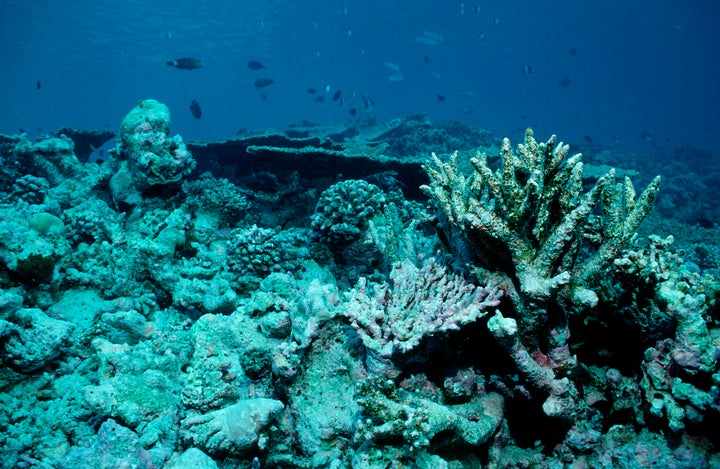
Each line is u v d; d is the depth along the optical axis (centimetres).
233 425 319
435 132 1886
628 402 304
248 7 7150
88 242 646
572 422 295
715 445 254
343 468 294
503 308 315
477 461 314
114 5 6325
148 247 568
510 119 12781
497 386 330
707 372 250
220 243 718
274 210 895
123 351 390
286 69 11981
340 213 559
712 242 962
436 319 295
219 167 1166
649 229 1002
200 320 412
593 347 347
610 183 276
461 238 315
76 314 527
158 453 320
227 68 11006
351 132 2006
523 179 279
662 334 298
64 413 378
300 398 338
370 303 317
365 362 326
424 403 277
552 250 260
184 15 7038
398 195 696
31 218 567
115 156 793
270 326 374
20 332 401
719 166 3425
